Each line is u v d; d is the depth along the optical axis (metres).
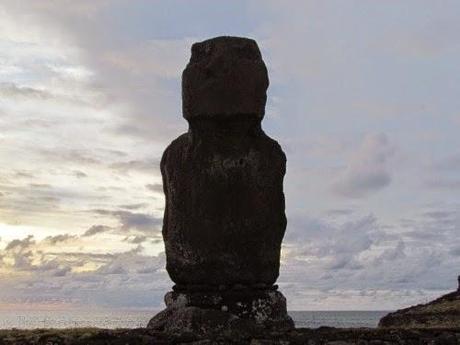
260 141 9.41
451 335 8.85
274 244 9.35
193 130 9.34
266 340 8.13
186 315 8.64
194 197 9.20
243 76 9.10
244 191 9.22
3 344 7.92
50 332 8.36
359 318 144.00
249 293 9.05
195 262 9.11
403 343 8.52
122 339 7.99
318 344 8.22
